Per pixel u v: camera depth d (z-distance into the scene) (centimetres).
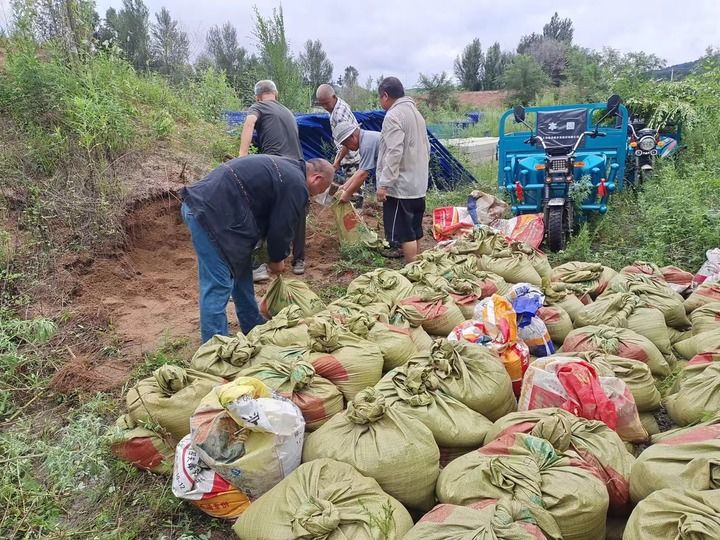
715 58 1173
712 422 247
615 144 682
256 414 244
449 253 529
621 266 562
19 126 625
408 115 546
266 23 1102
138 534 261
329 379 313
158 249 605
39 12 752
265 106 589
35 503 272
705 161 780
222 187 365
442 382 290
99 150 625
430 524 199
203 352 329
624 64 1147
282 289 429
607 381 280
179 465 262
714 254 488
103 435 297
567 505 206
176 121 851
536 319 368
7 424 347
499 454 233
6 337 390
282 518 218
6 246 505
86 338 443
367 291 430
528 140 671
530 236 607
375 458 242
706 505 181
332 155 904
